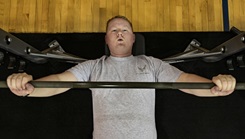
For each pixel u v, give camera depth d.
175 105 2.21
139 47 2.11
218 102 2.21
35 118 2.18
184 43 2.40
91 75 1.80
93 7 2.60
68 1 2.62
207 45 2.39
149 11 2.60
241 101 2.21
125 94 1.69
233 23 2.57
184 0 2.62
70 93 2.23
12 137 2.14
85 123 2.18
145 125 1.66
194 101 2.21
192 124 2.16
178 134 2.14
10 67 2.26
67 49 2.37
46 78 1.58
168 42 2.40
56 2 2.61
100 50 2.37
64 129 2.16
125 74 1.78
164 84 1.30
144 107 1.69
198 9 2.60
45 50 2.21
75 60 2.18
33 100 2.22
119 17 1.96
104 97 1.70
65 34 2.42
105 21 2.57
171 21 2.57
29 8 2.60
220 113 2.19
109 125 1.66
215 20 2.57
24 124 2.17
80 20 2.57
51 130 2.16
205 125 2.16
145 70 1.79
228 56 2.24
